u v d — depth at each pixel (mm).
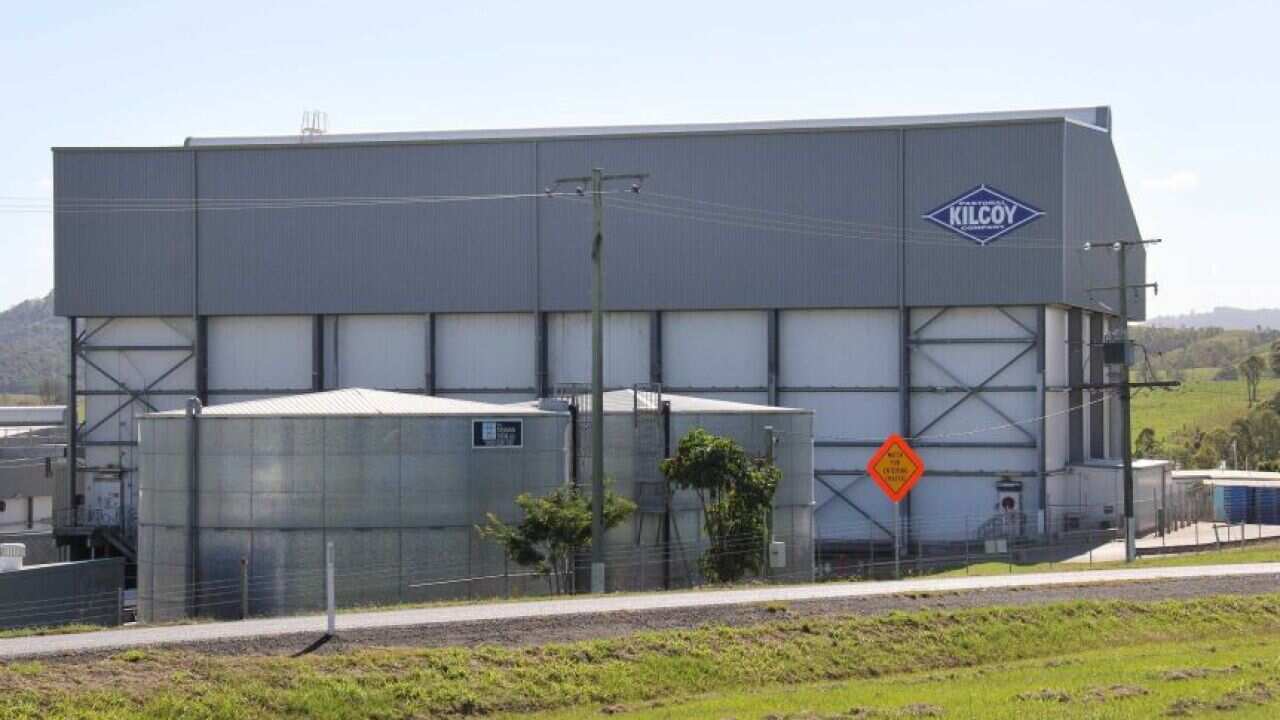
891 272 79062
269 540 49781
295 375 84062
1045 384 78375
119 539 83000
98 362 85625
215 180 83875
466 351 82812
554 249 81312
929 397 79312
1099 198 84688
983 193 78375
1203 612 39781
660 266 80625
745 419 58281
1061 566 60625
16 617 50938
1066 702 27719
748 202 80062
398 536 50000
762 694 29562
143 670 27125
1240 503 93500
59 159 84750
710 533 53719
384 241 82750
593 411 46812
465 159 82250
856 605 36656
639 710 28094
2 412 141000
